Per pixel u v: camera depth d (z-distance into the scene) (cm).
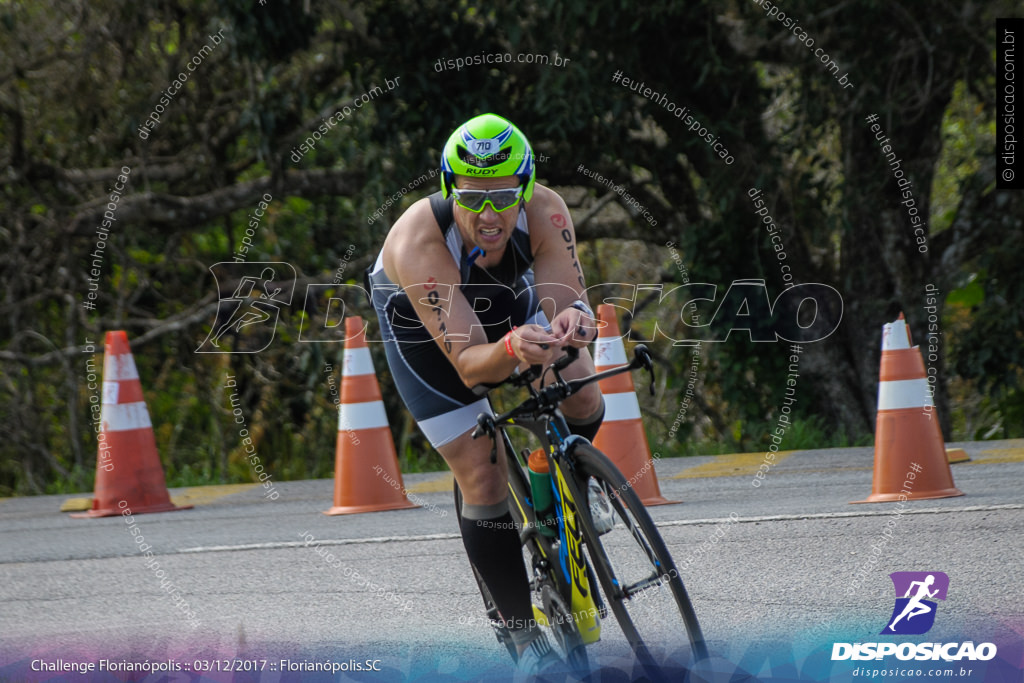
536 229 1041
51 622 1250
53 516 2069
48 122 3581
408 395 1084
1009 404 3272
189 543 1680
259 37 2812
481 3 2797
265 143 3005
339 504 1916
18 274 3453
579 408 1076
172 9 3306
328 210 3397
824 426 3088
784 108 3425
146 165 3347
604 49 2833
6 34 3391
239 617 1230
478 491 1041
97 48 3428
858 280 3058
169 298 3697
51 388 3625
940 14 2859
